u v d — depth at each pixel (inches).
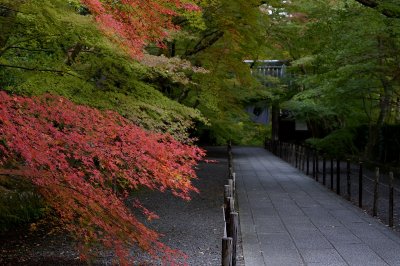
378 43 513.7
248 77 568.7
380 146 880.3
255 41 560.7
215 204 441.1
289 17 683.4
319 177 668.7
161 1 276.5
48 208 282.7
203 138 1462.8
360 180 422.0
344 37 511.8
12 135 168.9
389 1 458.9
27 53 301.3
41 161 173.0
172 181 207.5
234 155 1112.2
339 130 965.8
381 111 832.3
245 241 287.9
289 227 329.7
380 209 414.9
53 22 237.0
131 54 265.6
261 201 447.5
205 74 500.1
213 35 522.3
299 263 241.0
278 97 990.4
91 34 251.8
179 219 367.2
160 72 328.2
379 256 255.1
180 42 506.9
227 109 759.7
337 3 581.6
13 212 315.0
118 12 240.2
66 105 198.8
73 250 273.7
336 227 330.3
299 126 1352.1
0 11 252.4
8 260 253.6
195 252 269.1
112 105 274.5
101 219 191.2
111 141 203.3
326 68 653.9
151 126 289.3
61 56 302.7
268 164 884.6
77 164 221.1
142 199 457.4
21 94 252.8
